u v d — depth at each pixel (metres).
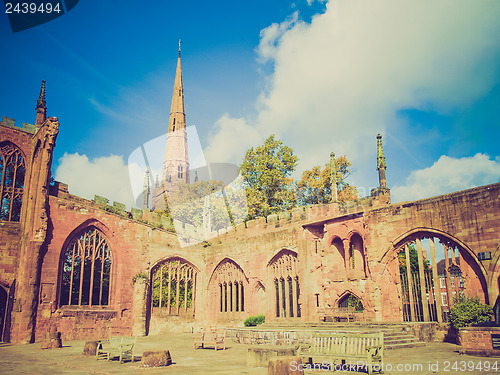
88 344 19.41
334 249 29.33
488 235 20.77
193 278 39.66
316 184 44.22
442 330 21.39
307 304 28.92
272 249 33.06
